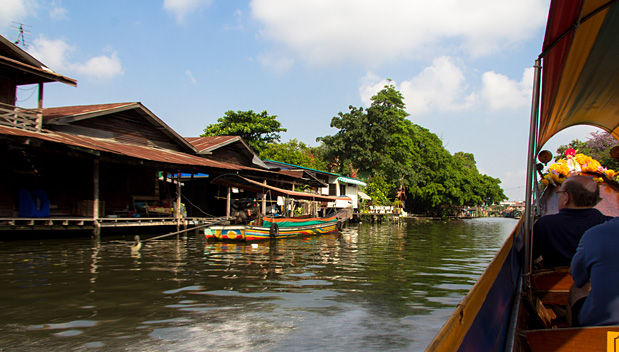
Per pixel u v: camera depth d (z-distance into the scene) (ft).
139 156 46.65
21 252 33.30
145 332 14.99
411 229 83.46
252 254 36.01
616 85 14.47
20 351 13.15
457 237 61.67
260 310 17.87
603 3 9.18
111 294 20.21
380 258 34.76
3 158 43.91
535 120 11.53
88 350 13.32
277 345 13.88
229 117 118.93
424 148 168.55
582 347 7.77
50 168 48.65
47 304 18.33
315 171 94.53
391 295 20.79
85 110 54.54
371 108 131.64
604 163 77.25
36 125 44.57
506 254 10.89
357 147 126.31
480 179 235.20
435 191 162.81
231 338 14.49
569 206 12.37
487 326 7.86
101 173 54.13
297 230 55.36
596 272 7.82
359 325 15.96
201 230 59.72
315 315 17.22
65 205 49.93
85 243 40.40
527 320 10.67
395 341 14.26
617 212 17.54
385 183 138.62
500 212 338.95
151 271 26.35
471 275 26.58
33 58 44.09
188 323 16.05
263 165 82.89
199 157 67.31
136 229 55.77
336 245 45.68
